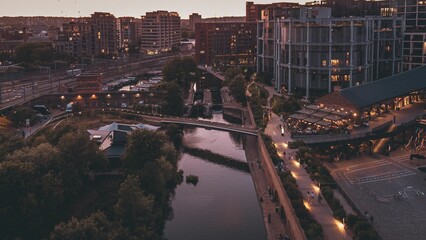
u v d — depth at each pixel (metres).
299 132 199.25
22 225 128.62
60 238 110.00
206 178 184.88
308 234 110.81
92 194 158.12
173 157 179.00
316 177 150.00
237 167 198.38
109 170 177.75
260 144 199.75
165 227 143.25
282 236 129.00
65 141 159.88
